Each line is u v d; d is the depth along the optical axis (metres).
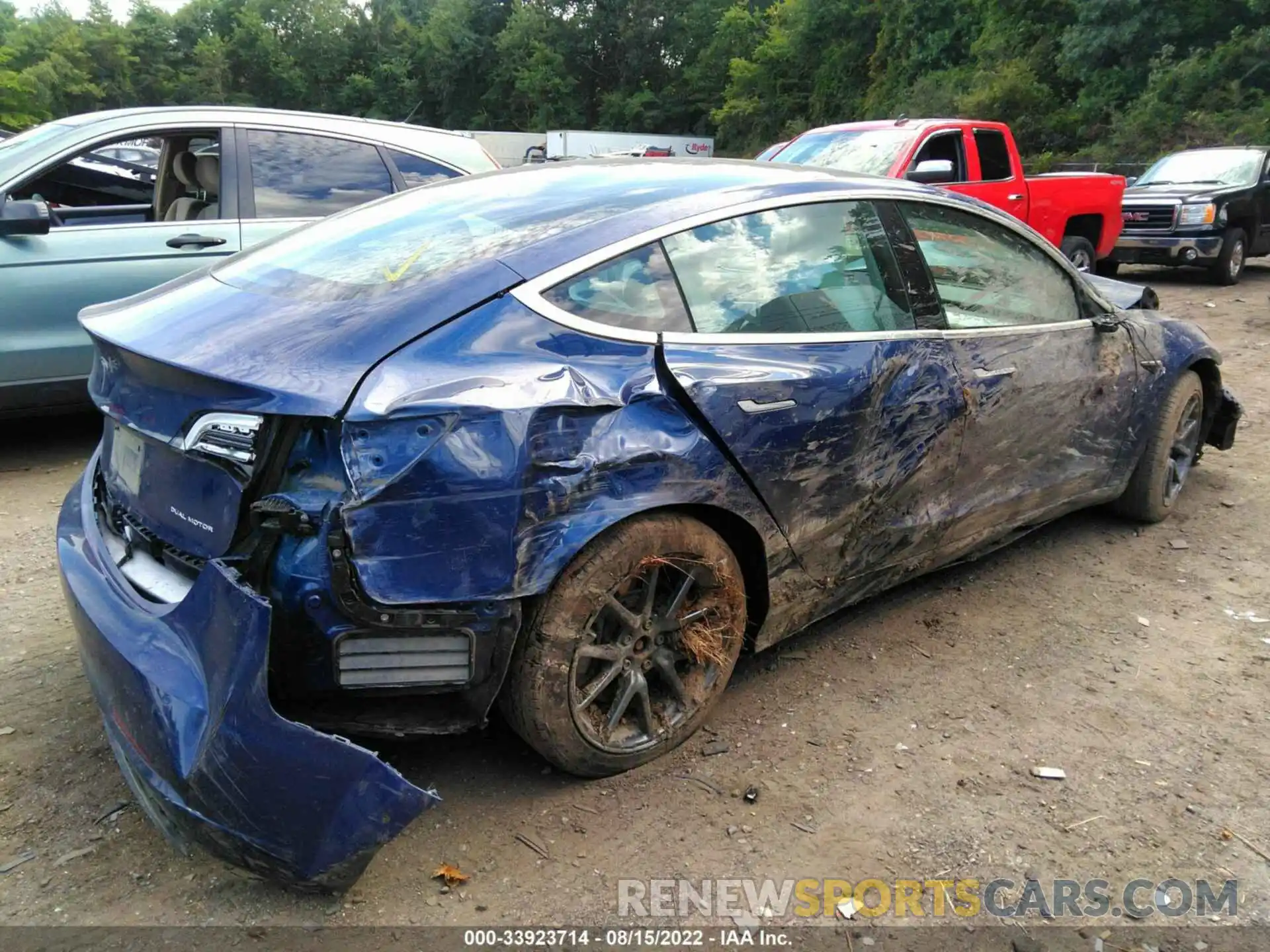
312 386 2.22
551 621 2.53
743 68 53.34
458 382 2.33
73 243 5.21
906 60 41.16
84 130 5.34
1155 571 4.28
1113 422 4.23
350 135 6.00
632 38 71.88
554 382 2.45
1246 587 4.12
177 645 2.24
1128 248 12.75
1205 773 2.89
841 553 3.22
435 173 6.20
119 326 2.74
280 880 2.22
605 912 2.34
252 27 80.06
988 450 3.61
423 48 80.31
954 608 3.93
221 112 5.68
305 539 2.25
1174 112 26.98
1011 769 2.90
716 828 2.63
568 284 2.62
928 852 2.55
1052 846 2.58
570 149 42.53
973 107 32.72
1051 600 4.01
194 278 3.14
